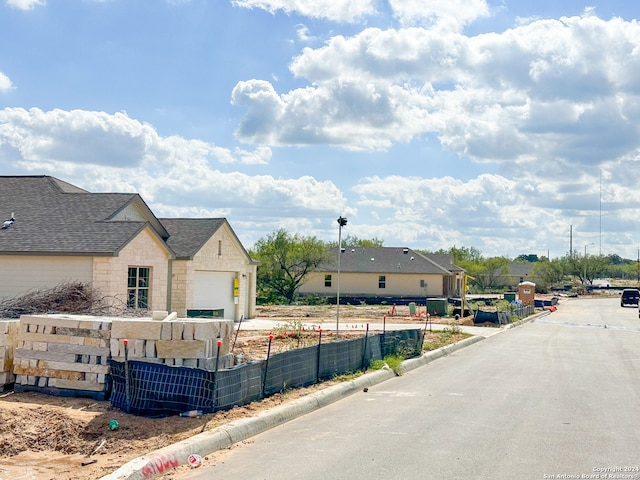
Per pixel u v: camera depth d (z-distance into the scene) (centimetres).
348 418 1095
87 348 1139
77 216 2436
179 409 1020
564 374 1673
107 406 1070
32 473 761
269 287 6400
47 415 988
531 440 934
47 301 1905
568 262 12900
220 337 1177
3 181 2733
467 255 12238
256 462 818
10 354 1197
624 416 1114
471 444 909
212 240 3114
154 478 753
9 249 2203
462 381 1543
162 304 2500
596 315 5303
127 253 2277
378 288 7206
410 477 750
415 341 1980
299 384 1308
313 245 6312
